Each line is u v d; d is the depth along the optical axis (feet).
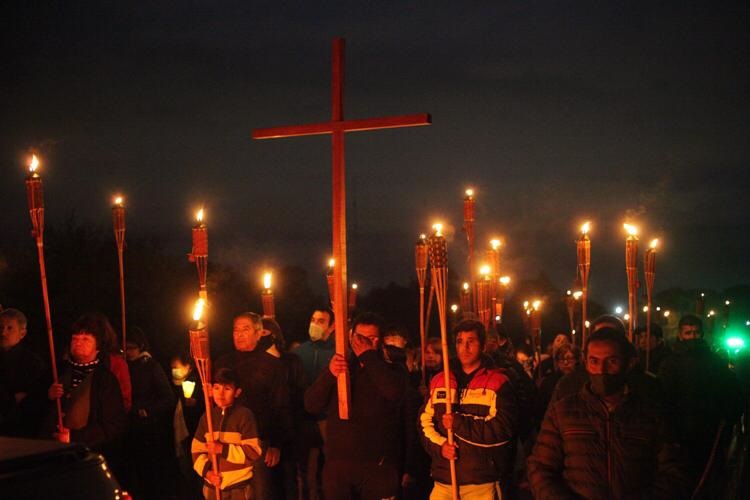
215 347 66.23
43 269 19.02
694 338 25.52
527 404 25.17
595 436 14.92
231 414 21.52
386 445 20.25
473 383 20.02
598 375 14.87
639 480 14.65
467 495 19.49
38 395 20.99
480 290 25.94
